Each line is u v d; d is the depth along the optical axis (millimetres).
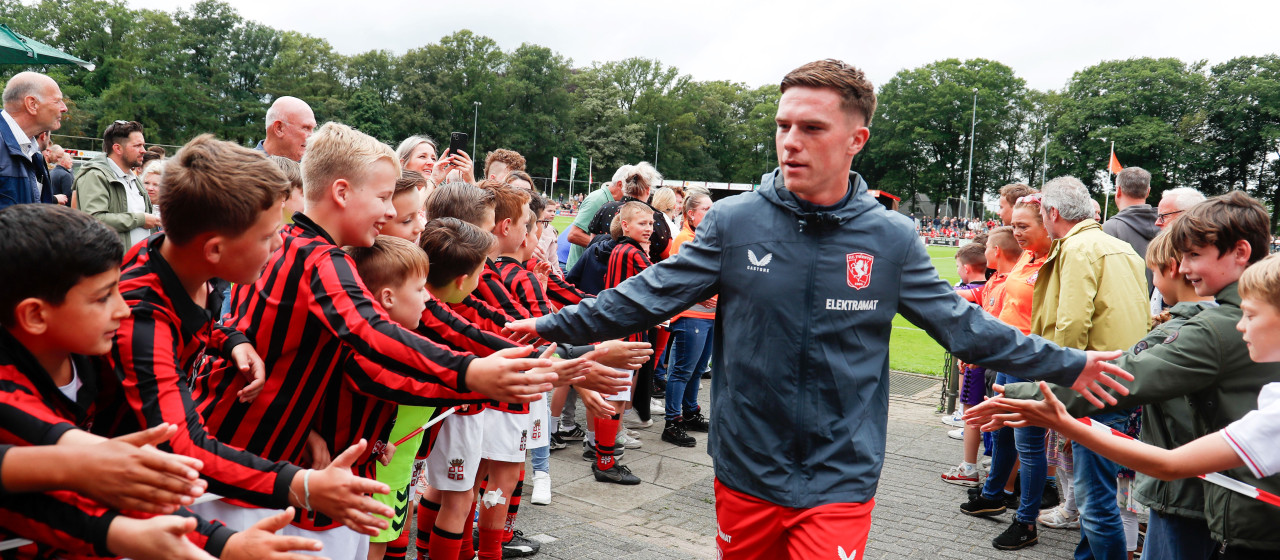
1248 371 2422
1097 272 3941
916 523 4750
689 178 95000
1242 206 2523
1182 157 63719
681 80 97125
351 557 2430
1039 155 76562
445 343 2637
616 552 4090
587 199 7930
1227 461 1996
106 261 1454
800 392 2275
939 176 76750
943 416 7508
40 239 1374
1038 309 4348
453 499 3342
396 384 2090
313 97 80188
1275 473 2047
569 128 90750
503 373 1859
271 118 4508
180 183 1732
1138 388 2455
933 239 50906
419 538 3660
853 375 2275
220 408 2174
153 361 1680
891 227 2293
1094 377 2330
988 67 79000
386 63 85312
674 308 2350
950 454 6285
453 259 2953
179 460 1293
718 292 2422
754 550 2389
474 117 84438
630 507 4844
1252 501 2264
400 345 1938
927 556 4258
